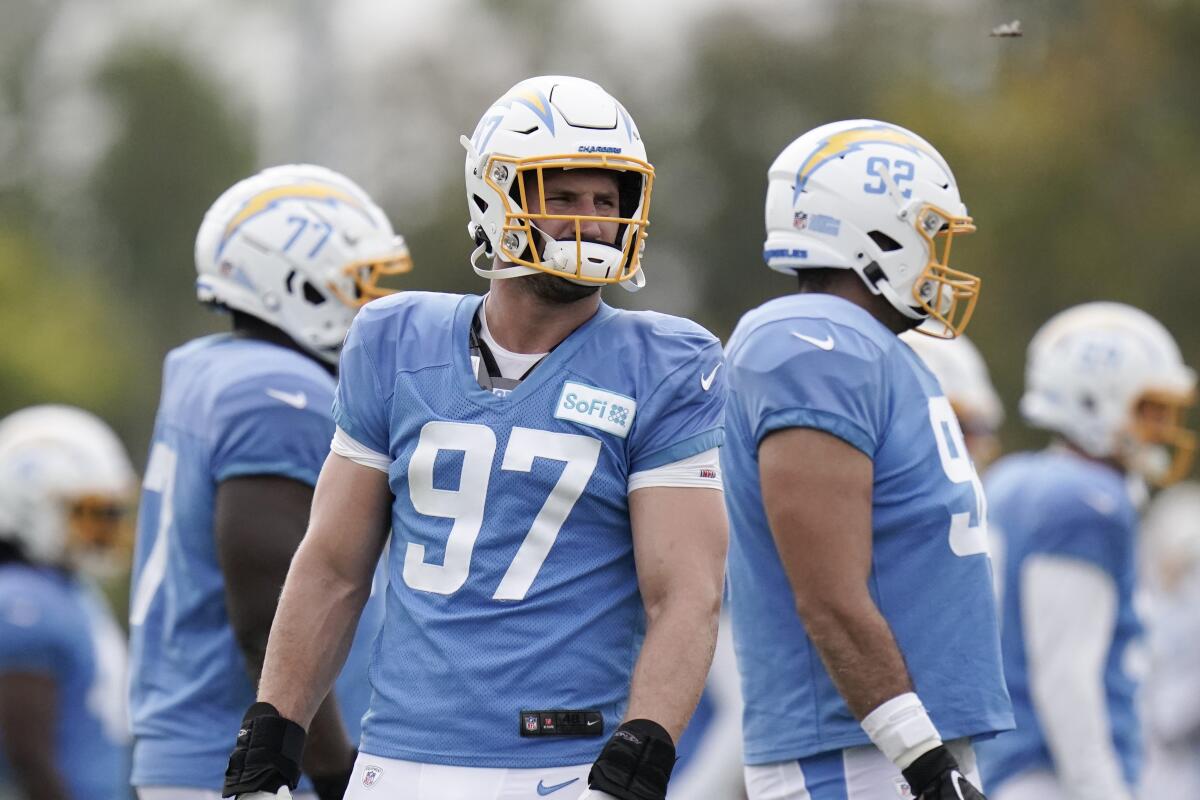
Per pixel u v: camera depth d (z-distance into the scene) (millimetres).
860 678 15016
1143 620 23719
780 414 15477
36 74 106312
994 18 83562
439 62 97562
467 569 13289
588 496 13336
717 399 13641
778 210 17156
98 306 95188
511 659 13141
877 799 15570
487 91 97438
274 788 13484
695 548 13273
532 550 13289
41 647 24656
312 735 16547
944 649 15641
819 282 17078
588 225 13516
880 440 15711
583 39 98750
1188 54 77625
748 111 92812
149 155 99750
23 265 89062
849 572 15172
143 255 100500
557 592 13266
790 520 15281
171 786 17641
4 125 106062
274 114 103438
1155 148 76688
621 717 13414
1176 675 34094
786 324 15891
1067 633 22594
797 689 15859
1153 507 56469
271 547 16969
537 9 98188
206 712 17688
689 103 94688
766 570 16047
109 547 27250
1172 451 63125
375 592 18641
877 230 16734
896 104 80188
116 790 25578
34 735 24438
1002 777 23453
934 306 17031
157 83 99688
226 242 18797
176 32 101625
